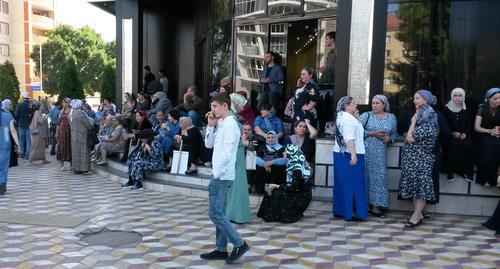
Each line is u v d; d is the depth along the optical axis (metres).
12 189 8.40
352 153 6.04
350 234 5.64
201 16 14.08
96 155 10.92
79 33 45.34
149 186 8.43
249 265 4.55
